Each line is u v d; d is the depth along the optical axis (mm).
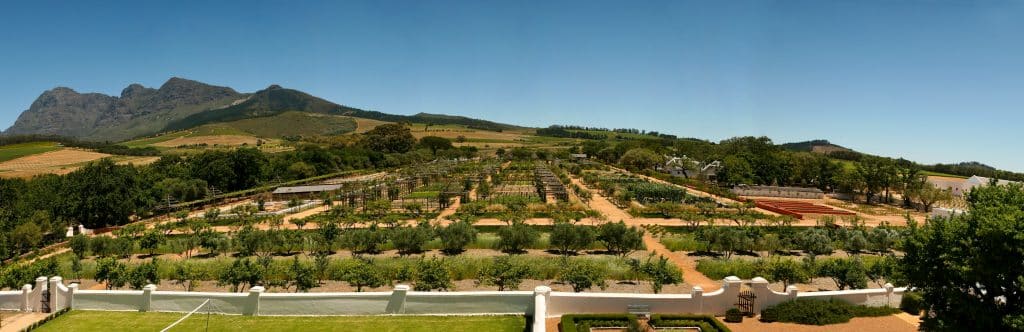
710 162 166000
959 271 21375
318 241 52094
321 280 41062
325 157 155625
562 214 70438
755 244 51844
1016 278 20609
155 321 28859
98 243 51156
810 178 134375
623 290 38094
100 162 83125
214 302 30047
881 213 89000
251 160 119750
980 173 151500
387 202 83500
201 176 110750
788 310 28328
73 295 31125
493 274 36562
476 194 99688
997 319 20844
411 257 48469
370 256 48469
